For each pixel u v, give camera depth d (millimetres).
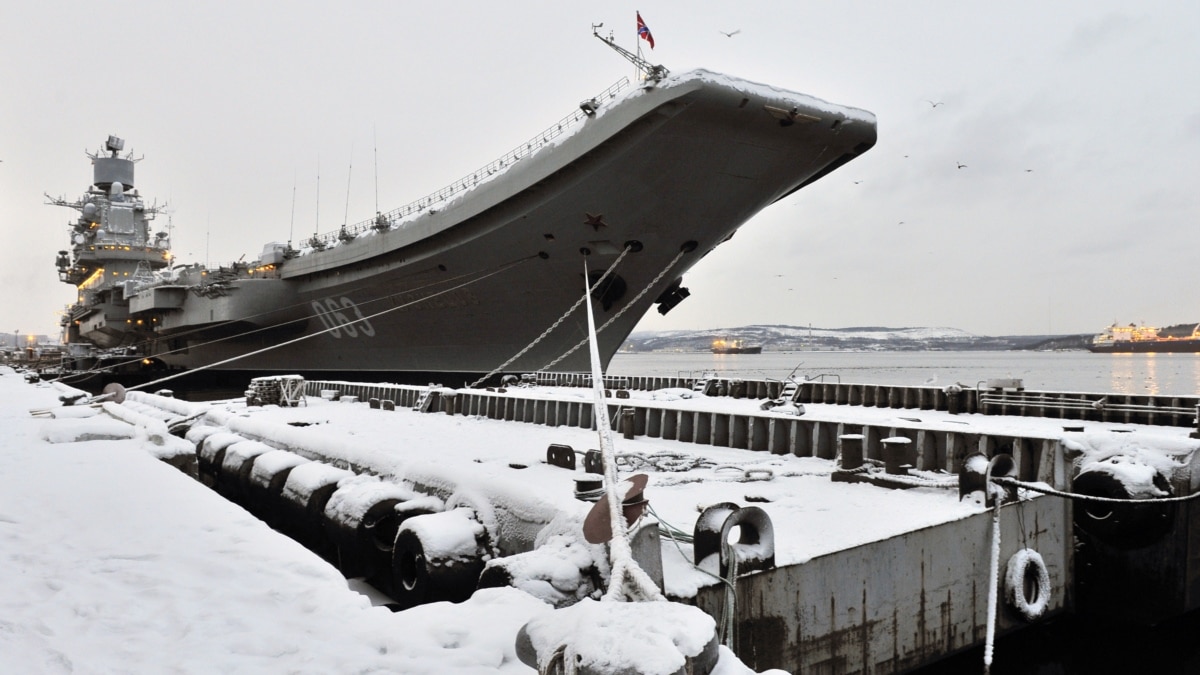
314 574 5680
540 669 3471
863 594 7461
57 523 7145
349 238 27047
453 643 4469
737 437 13398
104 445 12336
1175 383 65250
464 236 23141
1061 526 10094
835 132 18172
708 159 18422
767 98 17016
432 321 27281
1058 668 9578
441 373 29109
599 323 23703
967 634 8500
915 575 7945
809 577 7043
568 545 6555
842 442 10391
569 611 3805
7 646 4316
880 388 17734
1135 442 10234
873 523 8172
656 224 20359
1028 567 9242
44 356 58656
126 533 6797
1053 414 14805
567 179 19922
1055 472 10219
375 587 9977
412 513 8992
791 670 6891
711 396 21281
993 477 9109
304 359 34750
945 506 8914
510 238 22250
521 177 20312
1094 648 10109
